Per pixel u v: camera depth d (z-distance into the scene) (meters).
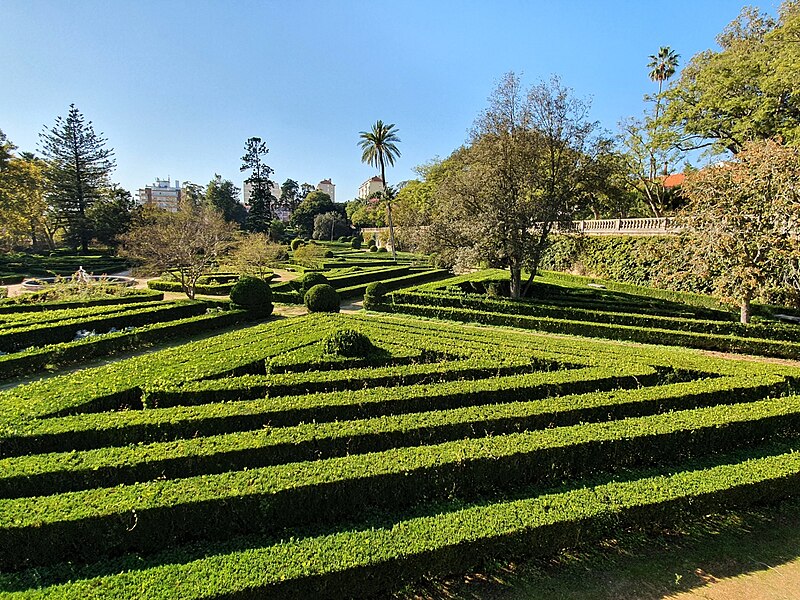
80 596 2.85
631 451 4.92
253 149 54.94
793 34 17.16
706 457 5.12
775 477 4.52
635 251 21.98
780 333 11.68
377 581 3.27
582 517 3.81
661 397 6.05
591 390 6.83
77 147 39.44
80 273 20.44
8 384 8.86
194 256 18.88
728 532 4.35
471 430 5.17
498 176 16.27
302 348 8.58
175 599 2.84
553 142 16.58
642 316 13.34
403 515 3.98
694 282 18.19
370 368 7.22
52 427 4.76
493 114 16.92
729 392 6.41
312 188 90.56
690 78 22.70
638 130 28.41
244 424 5.21
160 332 12.34
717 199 12.59
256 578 3.01
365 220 76.62
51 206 42.12
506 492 4.41
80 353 10.39
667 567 3.86
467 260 16.38
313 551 3.29
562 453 4.63
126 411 5.20
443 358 8.64
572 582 3.66
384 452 4.41
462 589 3.56
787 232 11.56
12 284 28.53
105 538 3.42
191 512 3.56
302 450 4.61
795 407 5.79
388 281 22.69
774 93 17.61
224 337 9.35
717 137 22.77
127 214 42.22
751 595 3.57
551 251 28.06
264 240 29.50
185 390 5.96
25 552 3.32
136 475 4.13
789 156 11.74
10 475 3.88
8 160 34.75
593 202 17.47
